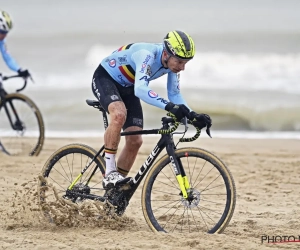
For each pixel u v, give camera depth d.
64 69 59.19
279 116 41.97
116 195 16.58
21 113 31.80
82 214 17.25
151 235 15.66
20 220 17.44
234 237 15.74
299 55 64.62
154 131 16.02
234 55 64.12
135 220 17.84
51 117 42.28
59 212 17.25
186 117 15.33
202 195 21.59
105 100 16.42
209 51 66.44
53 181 20.77
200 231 16.66
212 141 34.09
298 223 17.38
